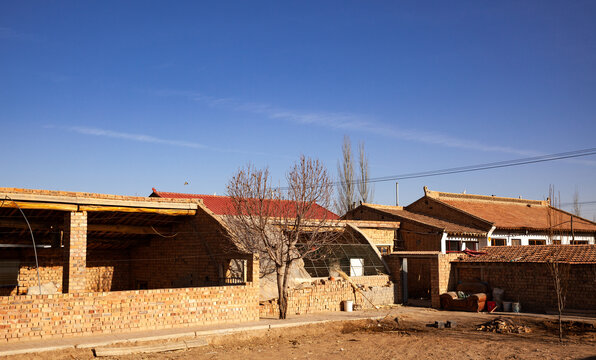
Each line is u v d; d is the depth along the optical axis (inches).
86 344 651.5
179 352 686.5
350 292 1064.2
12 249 1039.6
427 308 1100.5
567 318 924.6
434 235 1290.6
